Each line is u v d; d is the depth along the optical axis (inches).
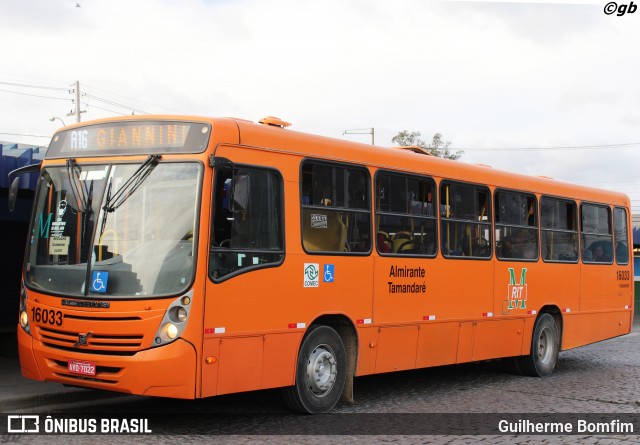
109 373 313.0
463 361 477.1
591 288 611.8
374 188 412.8
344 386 394.9
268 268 346.6
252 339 337.4
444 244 462.6
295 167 366.3
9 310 623.5
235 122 340.8
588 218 616.4
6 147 529.3
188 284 311.4
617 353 729.0
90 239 329.4
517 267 527.5
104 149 341.7
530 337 541.3
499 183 516.4
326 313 376.8
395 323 420.5
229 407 395.9
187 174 323.6
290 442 315.3
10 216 573.3
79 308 321.4
